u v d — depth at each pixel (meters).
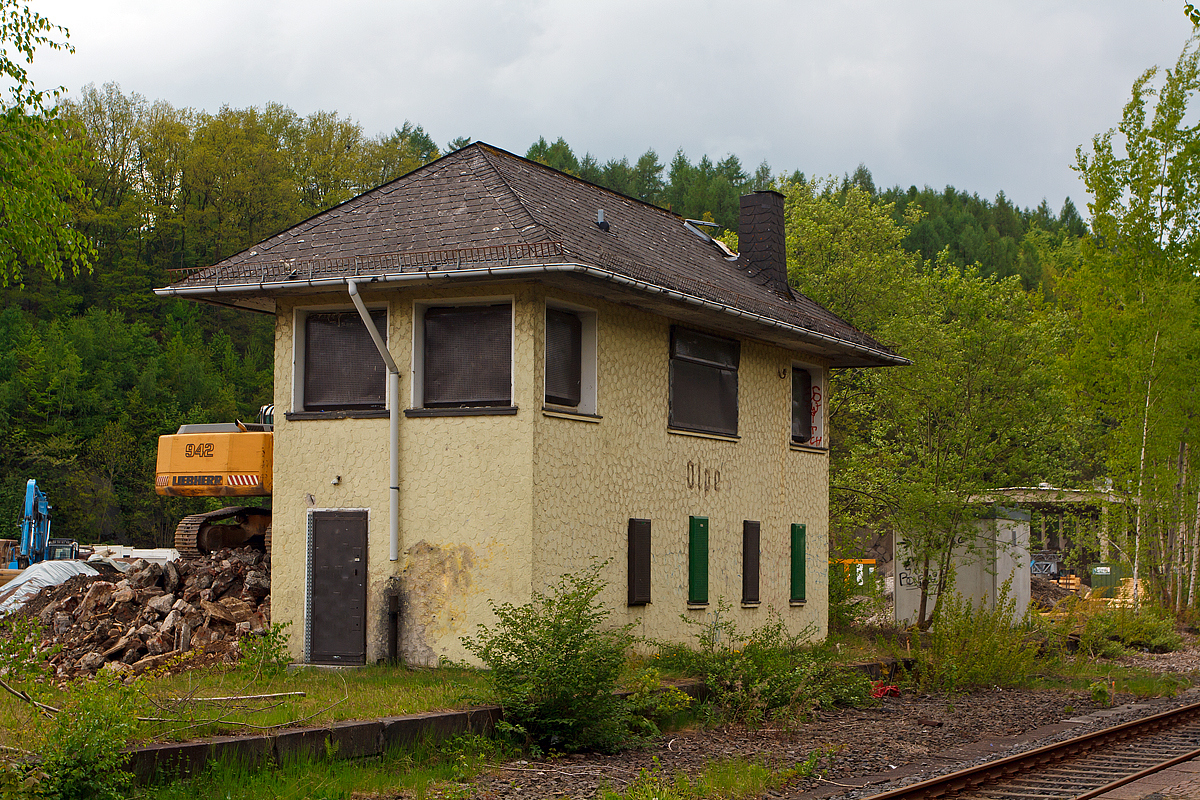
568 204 17.06
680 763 10.94
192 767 8.42
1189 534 31.05
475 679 12.80
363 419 14.86
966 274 25.08
